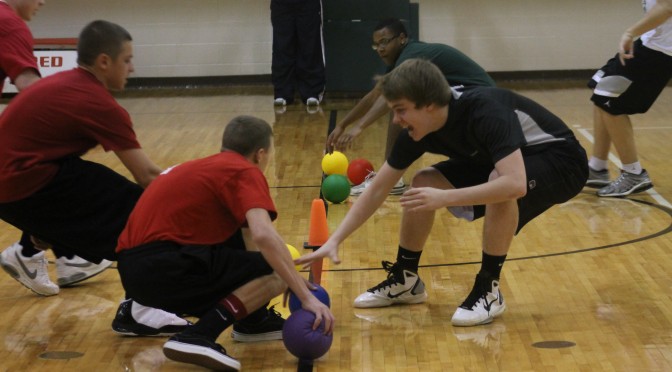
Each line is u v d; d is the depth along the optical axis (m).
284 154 9.48
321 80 13.38
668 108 11.87
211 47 15.02
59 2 14.70
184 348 3.84
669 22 7.02
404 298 4.86
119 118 4.34
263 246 3.77
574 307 4.76
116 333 4.55
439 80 4.10
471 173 4.61
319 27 13.25
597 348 4.16
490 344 4.25
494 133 4.08
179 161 9.13
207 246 3.96
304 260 4.18
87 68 4.38
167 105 13.29
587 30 14.83
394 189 7.71
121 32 4.36
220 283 3.93
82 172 4.41
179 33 14.96
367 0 13.91
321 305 3.98
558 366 3.95
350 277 5.41
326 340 3.97
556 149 4.54
